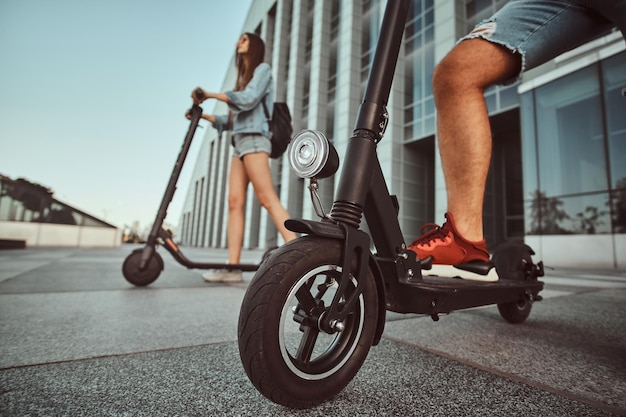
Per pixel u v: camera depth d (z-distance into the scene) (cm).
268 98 327
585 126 948
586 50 972
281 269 79
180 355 127
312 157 91
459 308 124
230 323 178
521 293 165
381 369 116
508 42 138
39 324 172
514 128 1608
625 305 255
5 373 107
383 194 105
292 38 2523
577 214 941
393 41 109
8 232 1591
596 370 117
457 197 158
